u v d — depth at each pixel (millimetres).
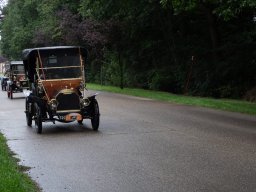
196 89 36062
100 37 40906
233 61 34094
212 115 21484
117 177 10266
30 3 80938
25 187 8969
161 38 43500
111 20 40750
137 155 12562
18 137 16422
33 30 76750
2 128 18828
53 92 18141
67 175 10578
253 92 30938
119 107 25766
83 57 19234
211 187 9258
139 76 44406
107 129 17594
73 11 56469
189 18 40156
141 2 37875
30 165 11711
